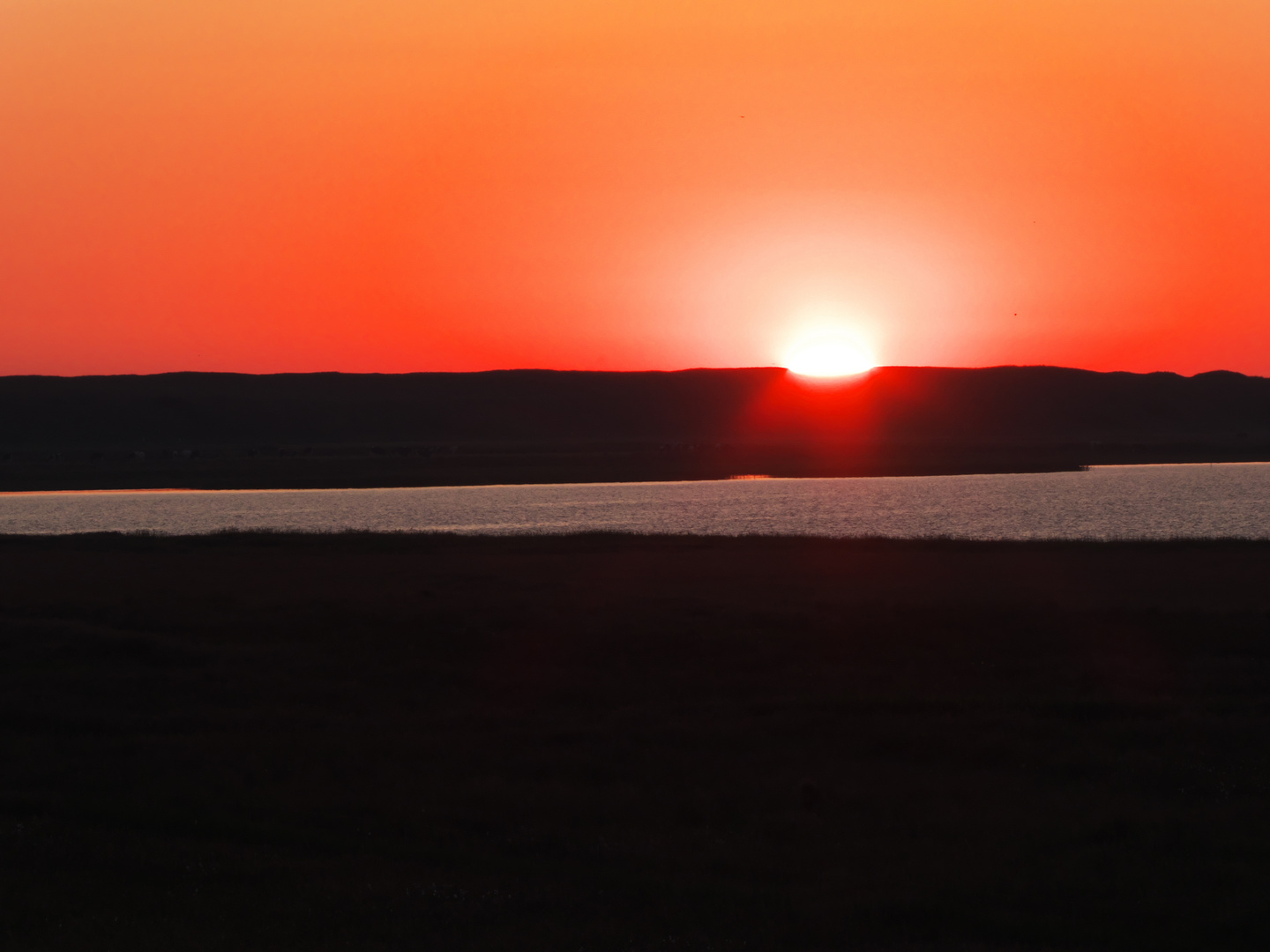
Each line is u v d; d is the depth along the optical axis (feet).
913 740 49.70
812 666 65.41
